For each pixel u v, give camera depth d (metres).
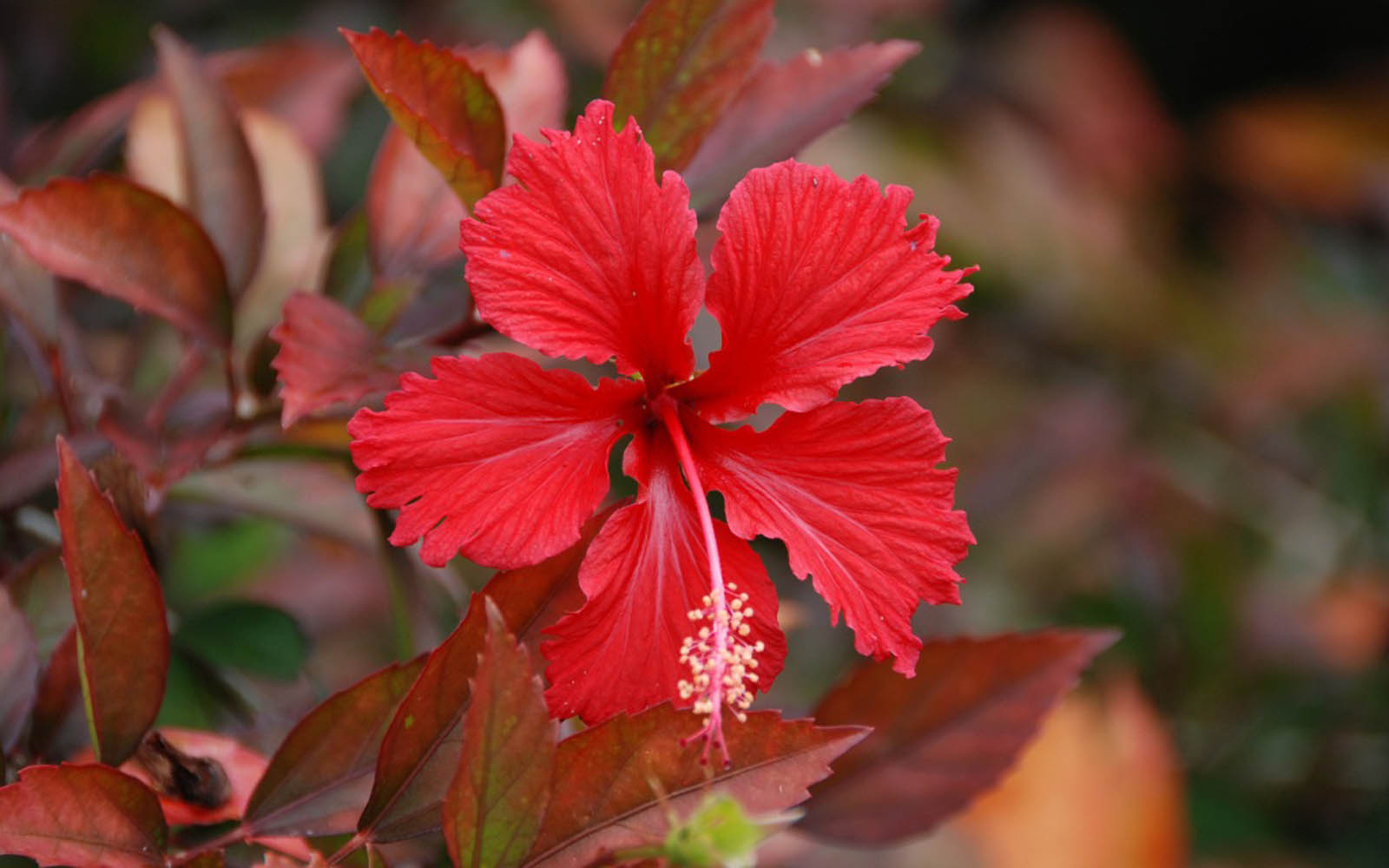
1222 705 0.93
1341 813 0.92
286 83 0.75
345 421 0.63
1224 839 0.88
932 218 0.58
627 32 0.60
